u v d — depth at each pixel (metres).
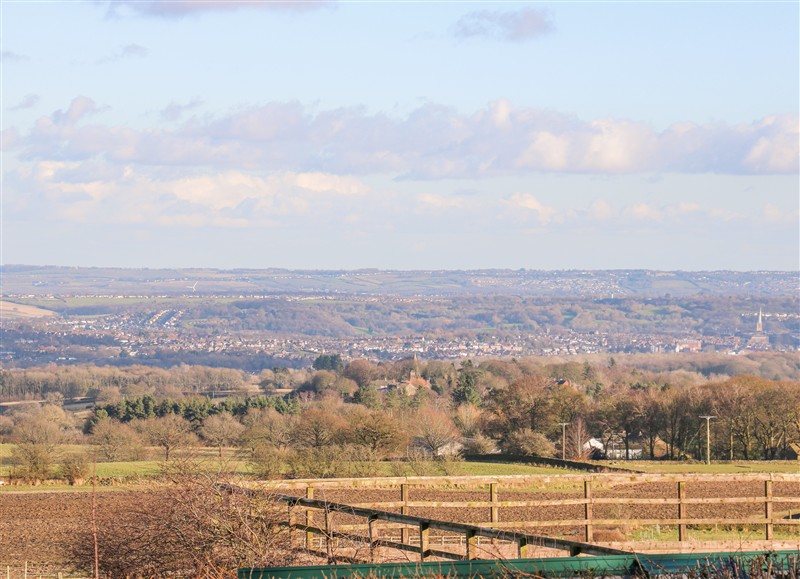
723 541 15.95
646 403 90.38
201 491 12.73
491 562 9.75
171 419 86.50
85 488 47.03
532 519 31.00
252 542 12.42
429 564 9.73
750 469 63.75
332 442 66.19
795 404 80.81
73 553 14.23
